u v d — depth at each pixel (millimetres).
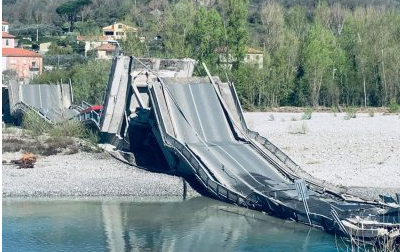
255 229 55031
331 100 156750
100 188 66375
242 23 148625
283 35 162750
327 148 88750
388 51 156750
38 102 117562
